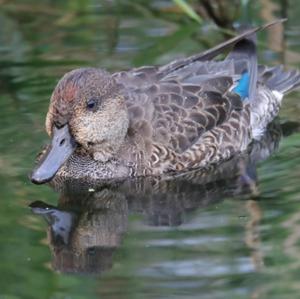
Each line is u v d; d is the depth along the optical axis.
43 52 17.20
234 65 15.38
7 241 12.01
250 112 15.10
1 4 18.73
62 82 13.60
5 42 17.62
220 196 13.17
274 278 10.93
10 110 15.43
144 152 13.99
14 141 14.58
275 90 15.61
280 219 12.28
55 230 12.27
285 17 17.91
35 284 11.04
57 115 13.46
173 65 15.05
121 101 13.88
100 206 13.04
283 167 13.91
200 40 17.39
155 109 14.33
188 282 10.90
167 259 11.42
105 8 18.67
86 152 13.88
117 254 11.61
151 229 12.27
